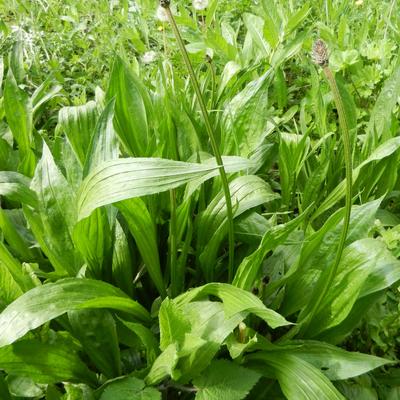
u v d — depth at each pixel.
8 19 5.12
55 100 3.29
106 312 1.48
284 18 3.50
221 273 1.91
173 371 1.30
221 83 2.84
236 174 1.99
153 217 1.82
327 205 2.00
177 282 1.77
